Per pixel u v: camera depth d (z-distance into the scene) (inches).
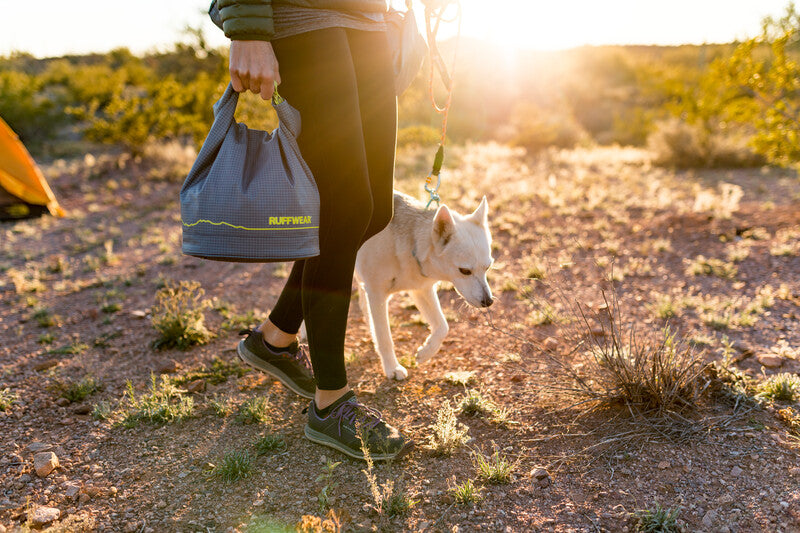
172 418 133.0
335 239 104.0
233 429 127.1
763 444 111.6
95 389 153.9
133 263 304.2
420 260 139.1
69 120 911.7
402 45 118.0
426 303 152.5
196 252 89.7
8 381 161.0
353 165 100.7
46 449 121.3
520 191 407.8
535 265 248.2
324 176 102.1
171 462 115.3
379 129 108.3
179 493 104.7
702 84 563.5
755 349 157.8
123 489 106.8
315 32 96.4
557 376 139.2
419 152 621.3
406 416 130.4
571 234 316.5
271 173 91.0
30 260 326.6
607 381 128.9
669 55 1843.0
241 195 88.6
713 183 470.0
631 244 293.6
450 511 96.8
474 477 106.3
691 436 115.4
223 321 207.0
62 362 175.0
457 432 118.4
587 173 508.4
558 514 95.4
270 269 278.5
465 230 139.3
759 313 189.3
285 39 97.0
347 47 99.4
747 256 257.6
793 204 349.4
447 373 149.8
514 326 187.9
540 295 221.3
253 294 240.8
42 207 405.7
